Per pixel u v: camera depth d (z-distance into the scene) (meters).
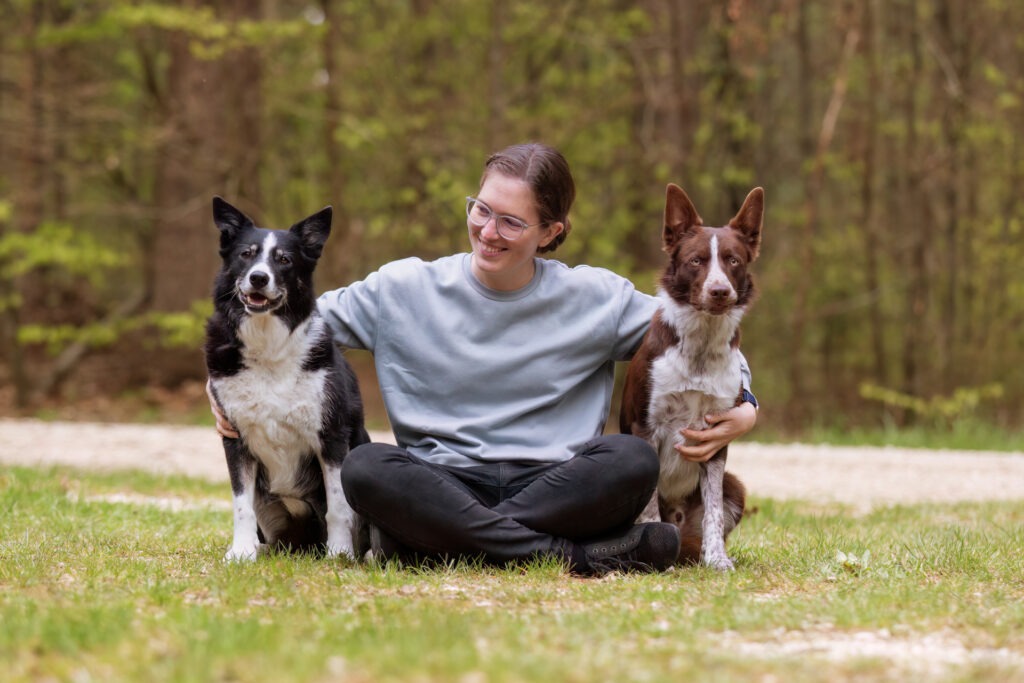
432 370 5.71
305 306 5.66
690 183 19.47
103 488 9.67
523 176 5.53
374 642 3.67
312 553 5.98
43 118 20.27
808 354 25.28
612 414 19.23
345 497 5.55
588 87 20.25
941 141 20.95
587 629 4.03
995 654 3.85
